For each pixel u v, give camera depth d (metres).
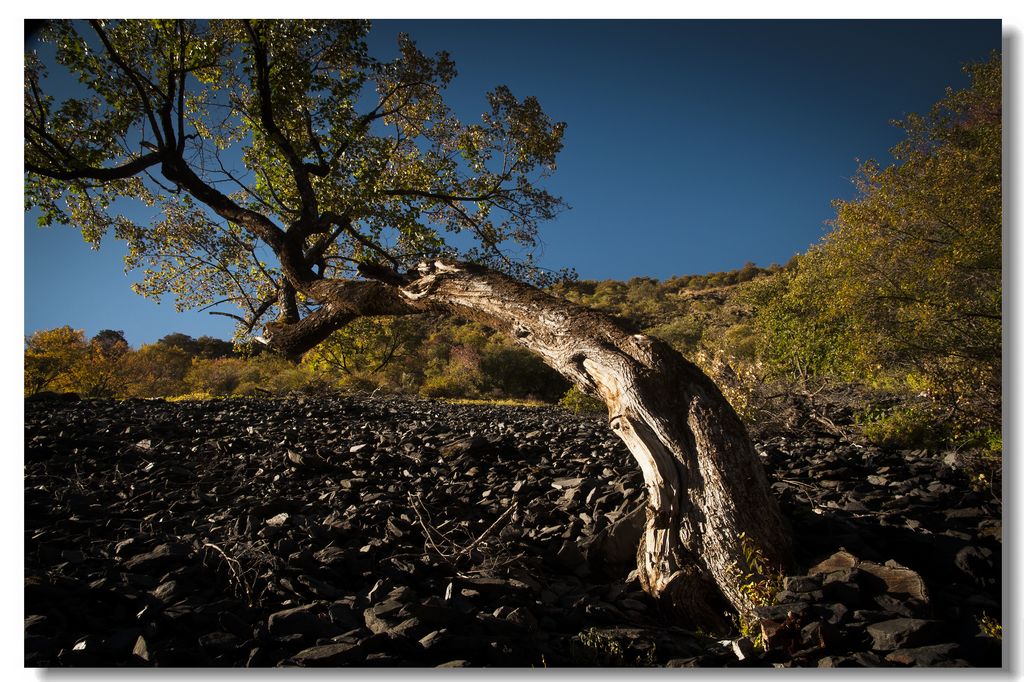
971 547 3.67
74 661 2.24
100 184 8.66
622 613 3.14
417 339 26.70
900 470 6.32
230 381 24.64
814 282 11.86
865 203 8.51
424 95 9.33
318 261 8.88
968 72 7.86
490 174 9.88
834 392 12.04
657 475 3.36
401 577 3.24
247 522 3.98
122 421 8.48
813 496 5.22
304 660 2.28
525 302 4.38
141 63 8.23
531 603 3.08
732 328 29.75
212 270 10.66
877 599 2.89
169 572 3.07
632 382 3.49
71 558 3.21
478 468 6.45
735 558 3.07
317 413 11.14
